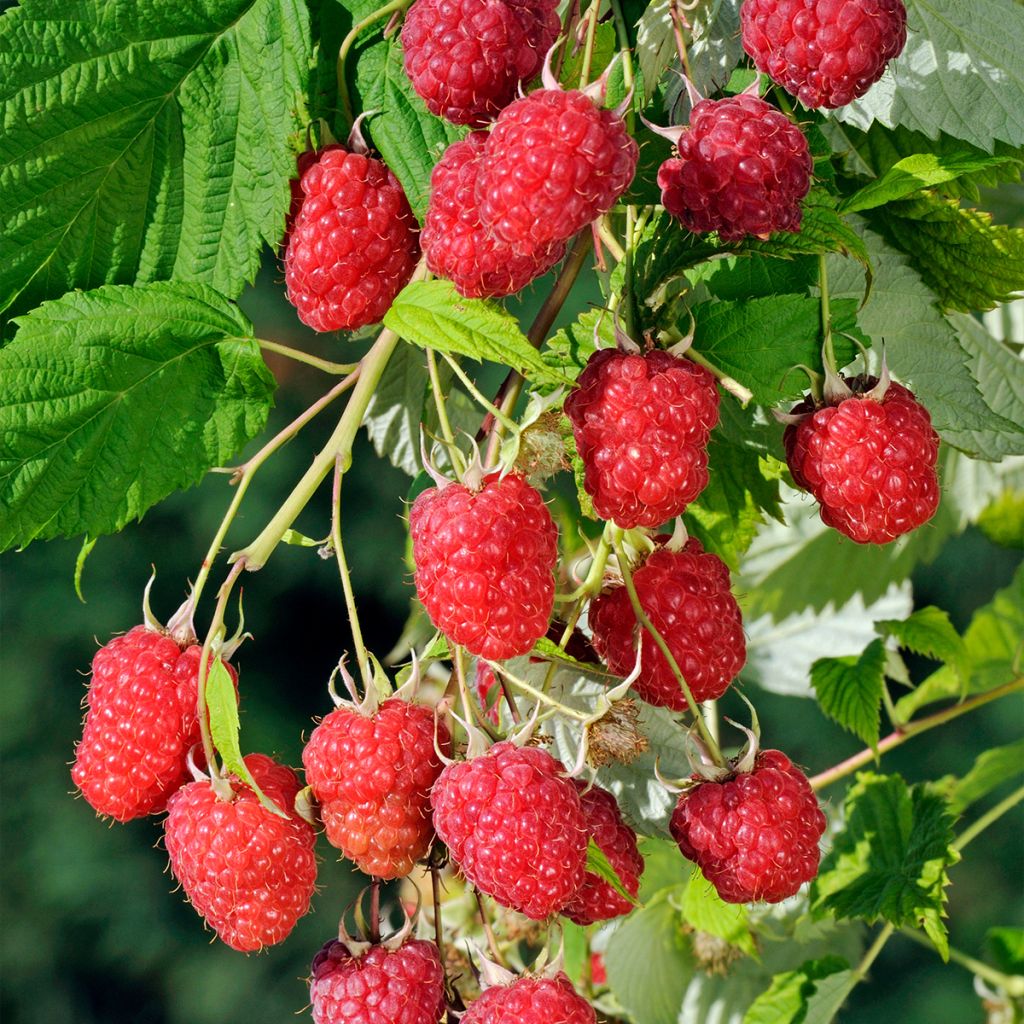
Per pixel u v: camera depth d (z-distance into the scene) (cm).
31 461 51
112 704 52
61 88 52
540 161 47
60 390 52
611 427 49
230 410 52
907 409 51
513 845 49
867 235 55
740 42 52
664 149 52
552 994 49
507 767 49
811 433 51
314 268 51
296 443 192
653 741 54
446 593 49
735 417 55
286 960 193
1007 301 55
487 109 49
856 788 61
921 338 55
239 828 50
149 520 199
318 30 52
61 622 197
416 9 50
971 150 55
